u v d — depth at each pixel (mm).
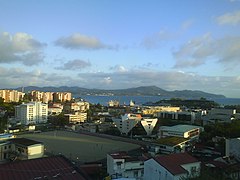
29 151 66812
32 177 24031
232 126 88375
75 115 163875
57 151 81000
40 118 158875
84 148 86562
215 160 57469
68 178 24625
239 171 48375
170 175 39750
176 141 77688
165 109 189000
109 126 132625
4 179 22984
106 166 60625
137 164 52625
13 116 159625
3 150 69250
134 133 117125
